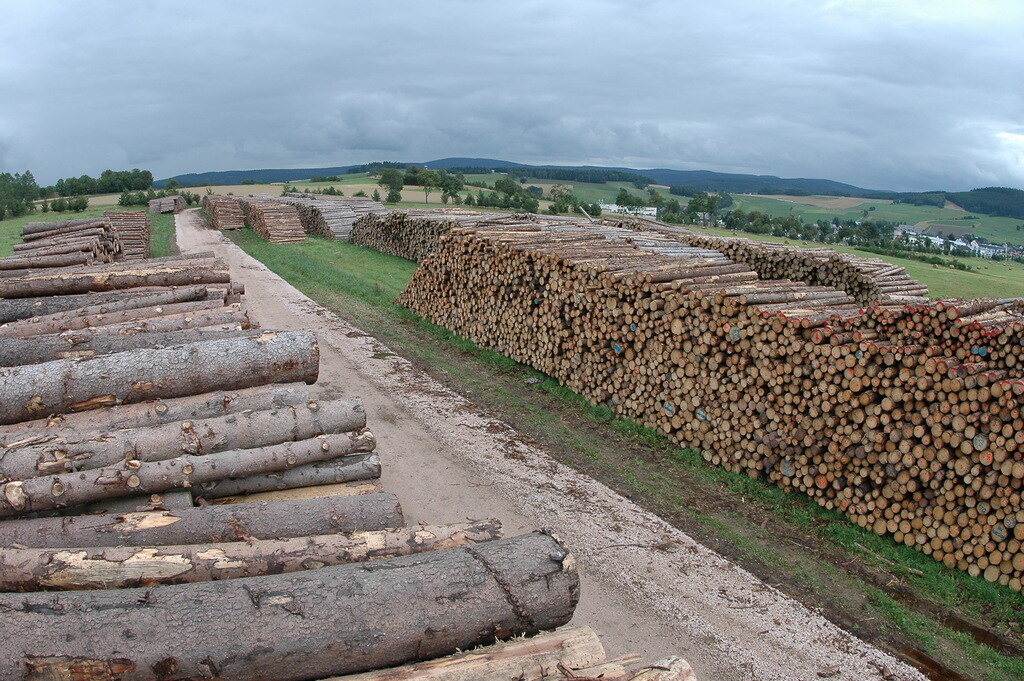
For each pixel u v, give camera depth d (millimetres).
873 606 6520
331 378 12484
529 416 11070
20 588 4172
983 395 6797
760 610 6324
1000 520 6750
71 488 5324
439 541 5008
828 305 9984
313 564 4680
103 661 3615
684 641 5852
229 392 7145
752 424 9008
